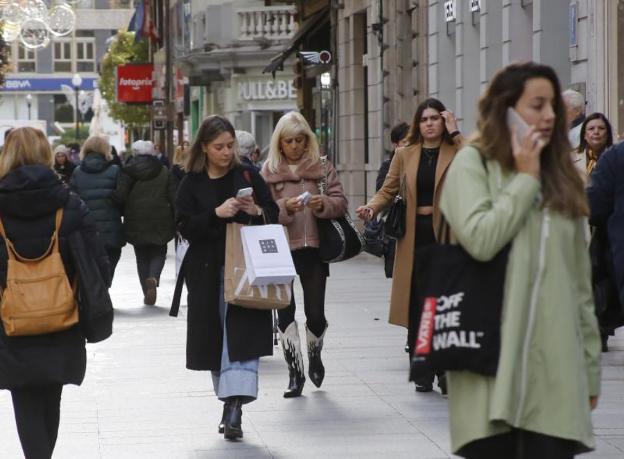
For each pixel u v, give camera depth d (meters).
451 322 15.15
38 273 21.28
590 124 34.81
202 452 25.12
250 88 136.25
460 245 15.30
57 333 21.61
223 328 26.11
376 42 85.06
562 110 15.56
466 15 67.25
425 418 27.84
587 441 15.22
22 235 21.30
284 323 30.69
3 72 126.25
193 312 26.11
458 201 15.25
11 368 21.42
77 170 51.47
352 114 92.06
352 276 62.97
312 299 30.88
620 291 22.70
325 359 36.00
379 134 84.25
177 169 52.22
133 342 40.78
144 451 25.28
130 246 93.62
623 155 23.59
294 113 30.59
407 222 29.31
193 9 145.62
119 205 51.56
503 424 15.22
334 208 30.20
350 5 91.50
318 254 30.61
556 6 55.78
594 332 15.88
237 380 25.73
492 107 15.45
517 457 15.41
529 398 15.16
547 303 15.20
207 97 159.12
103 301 21.47
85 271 21.44
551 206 15.32
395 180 30.25
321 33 105.56
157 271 52.19
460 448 15.45
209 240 25.97
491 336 15.05
